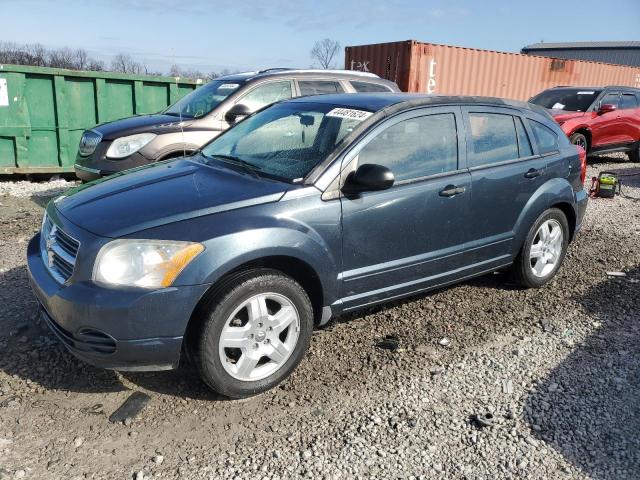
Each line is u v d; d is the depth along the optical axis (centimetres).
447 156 416
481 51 1555
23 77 873
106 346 297
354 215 358
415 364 377
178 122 691
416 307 465
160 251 297
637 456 292
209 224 311
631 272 567
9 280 481
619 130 1255
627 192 980
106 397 326
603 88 1259
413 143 397
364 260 372
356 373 364
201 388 340
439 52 1476
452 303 477
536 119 499
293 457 285
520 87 1689
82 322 294
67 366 353
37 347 372
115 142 671
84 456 279
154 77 973
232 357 333
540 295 500
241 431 304
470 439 303
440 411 327
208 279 301
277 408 325
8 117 879
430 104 414
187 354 319
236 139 435
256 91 716
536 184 477
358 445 296
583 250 638
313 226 341
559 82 1805
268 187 343
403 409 327
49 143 924
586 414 327
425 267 408
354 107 401
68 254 317
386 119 383
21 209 746
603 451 296
